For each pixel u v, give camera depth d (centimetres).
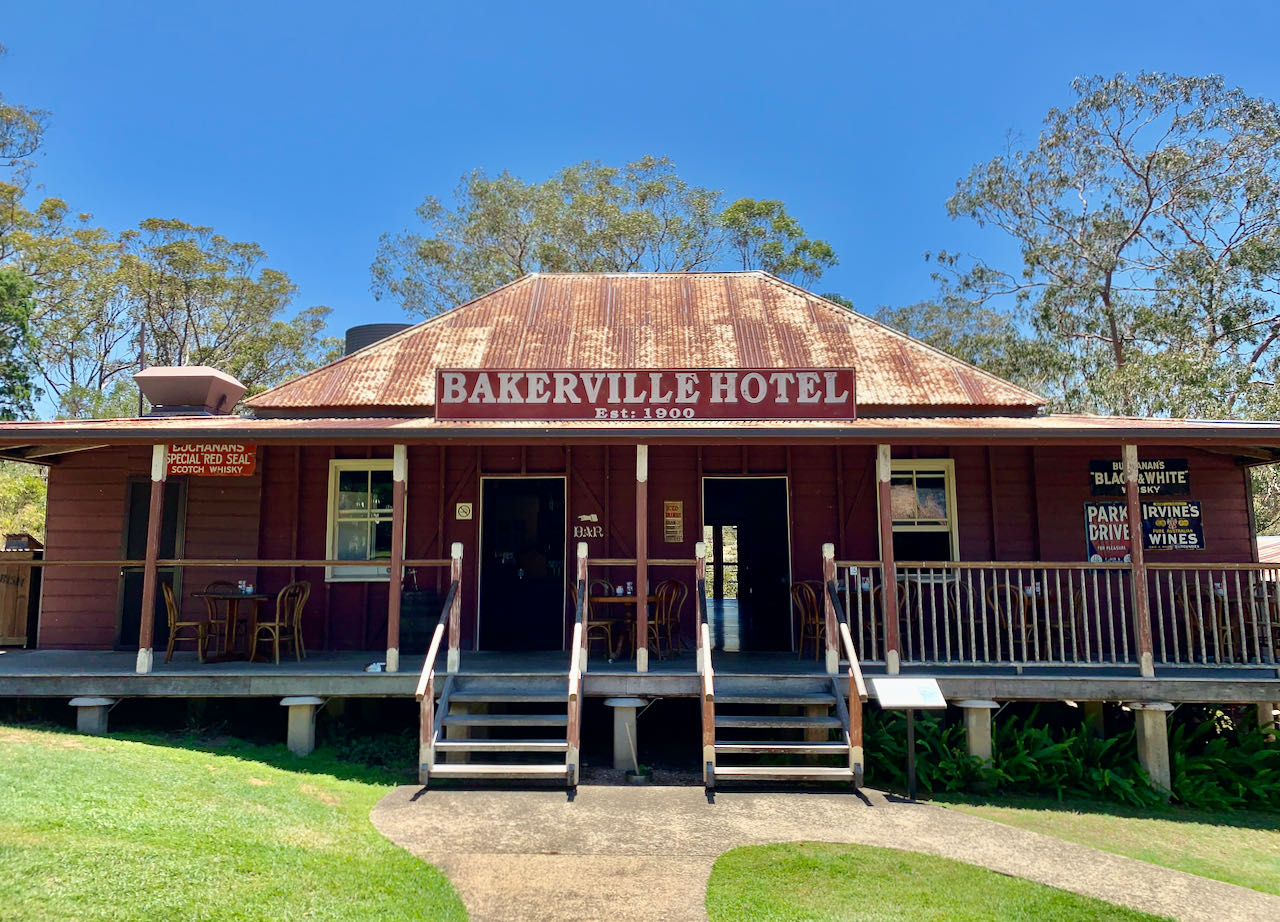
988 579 1259
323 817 725
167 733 992
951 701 949
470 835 717
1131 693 939
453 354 1448
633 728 942
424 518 1289
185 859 582
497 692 959
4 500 2972
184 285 4275
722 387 1116
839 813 800
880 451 999
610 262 3931
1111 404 2811
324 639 1258
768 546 1291
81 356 4462
